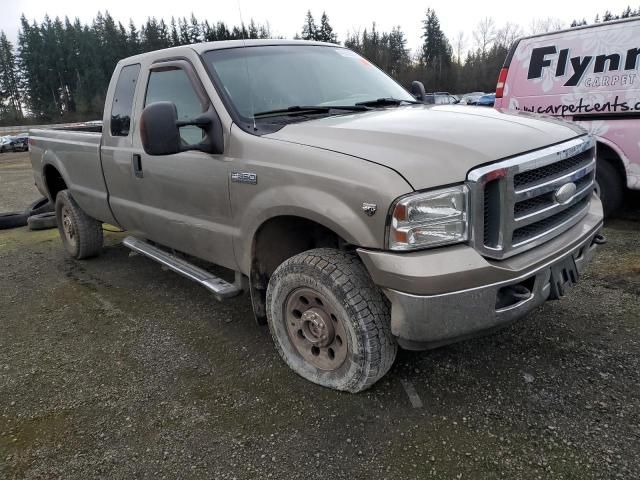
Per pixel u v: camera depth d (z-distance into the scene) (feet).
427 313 7.50
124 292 15.14
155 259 13.52
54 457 8.16
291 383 9.70
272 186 9.16
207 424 8.70
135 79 13.29
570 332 10.87
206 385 9.87
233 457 7.91
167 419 8.91
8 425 9.04
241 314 13.00
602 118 17.57
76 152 16.10
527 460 7.40
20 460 8.14
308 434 8.27
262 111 10.55
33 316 13.80
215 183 10.45
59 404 9.59
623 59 16.85
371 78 13.25
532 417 8.30
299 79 11.75
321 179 8.34
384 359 8.56
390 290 7.74
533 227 8.55
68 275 17.11
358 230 7.88
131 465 7.89
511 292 8.06
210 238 11.14
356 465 7.56
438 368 9.80
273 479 7.43
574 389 8.93
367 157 8.05
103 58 270.87
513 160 7.82
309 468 7.57
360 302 8.34
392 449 7.81
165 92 12.10
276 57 12.05
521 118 9.76
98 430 8.75
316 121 9.96
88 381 10.32
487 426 8.16
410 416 8.50
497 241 7.80
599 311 11.75
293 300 9.53
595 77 17.52
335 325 8.93
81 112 258.16
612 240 16.74
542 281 8.31
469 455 7.57
